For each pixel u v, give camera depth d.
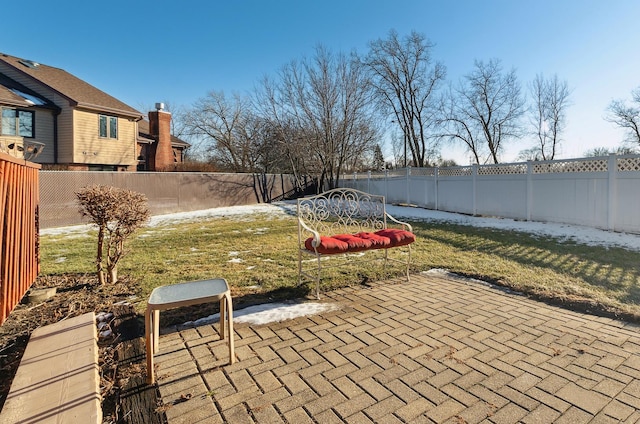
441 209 12.23
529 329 2.85
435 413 1.80
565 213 8.24
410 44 22.53
